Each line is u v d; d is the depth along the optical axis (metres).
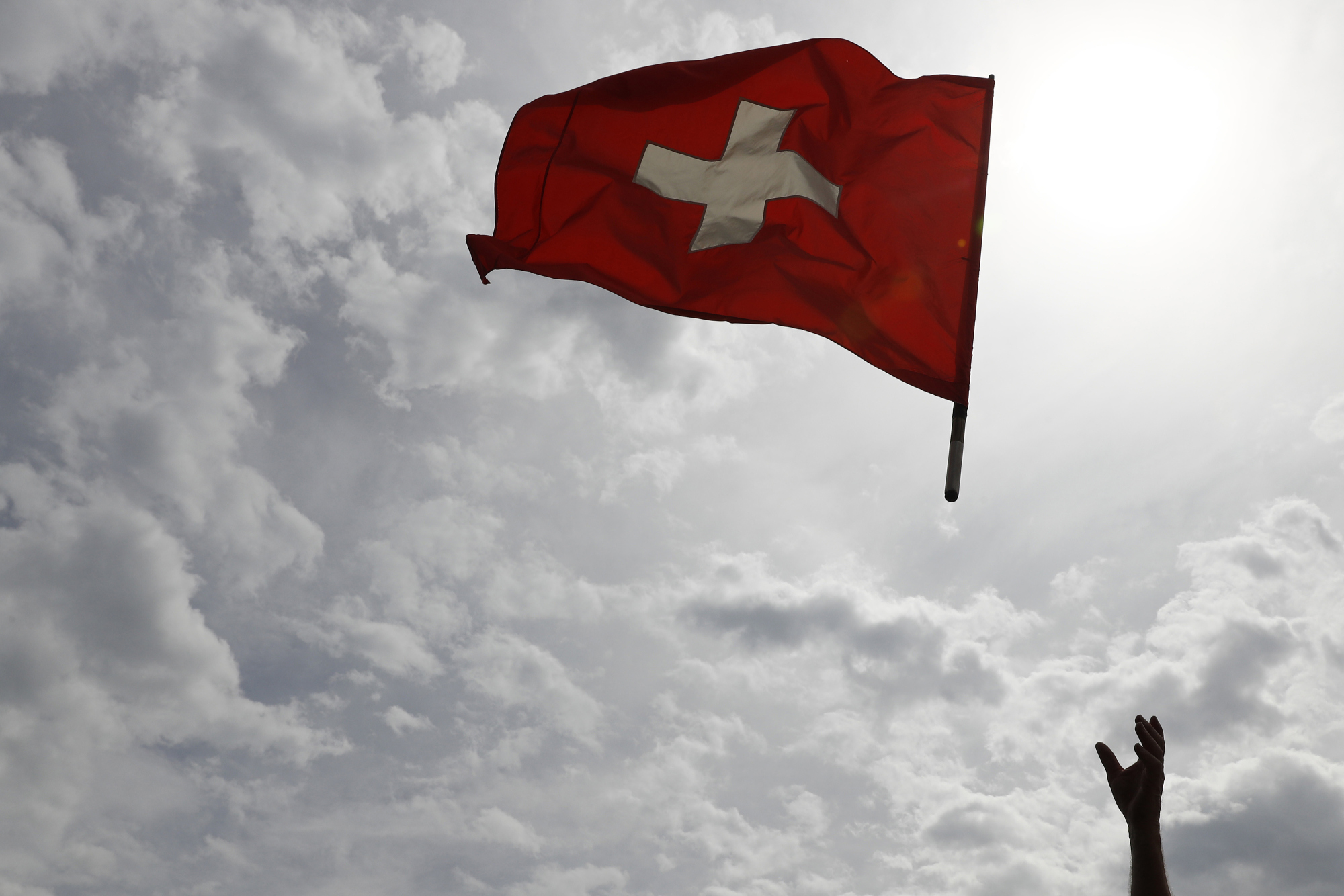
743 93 10.34
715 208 9.95
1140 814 4.48
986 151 9.77
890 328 9.35
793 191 9.91
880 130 10.17
